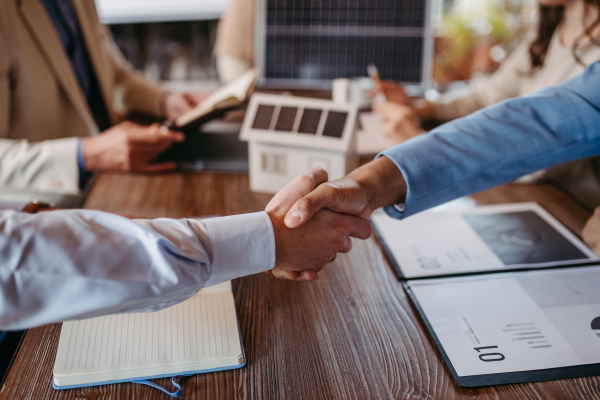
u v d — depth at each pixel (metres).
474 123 0.64
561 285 0.60
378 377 0.47
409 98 1.29
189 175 0.96
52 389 0.46
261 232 0.52
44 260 0.39
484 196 0.86
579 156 0.65
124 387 0.46
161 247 0.43
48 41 1.13
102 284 0.41
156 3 2.34
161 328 0.52
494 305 0.57
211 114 1.00
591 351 0.50
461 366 0.48
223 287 0.60
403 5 1.44
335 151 0.81
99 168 0.98
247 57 1.69
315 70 1.53
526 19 2.24
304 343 0.52
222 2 2.37
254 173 0.88
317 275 0.61
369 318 0.56
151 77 2.49
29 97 1.10
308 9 1.47
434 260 0.67
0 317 0.38
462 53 2.39
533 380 0.46
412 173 0.61
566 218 0.78
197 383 0.47
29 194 0.99
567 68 1.00
